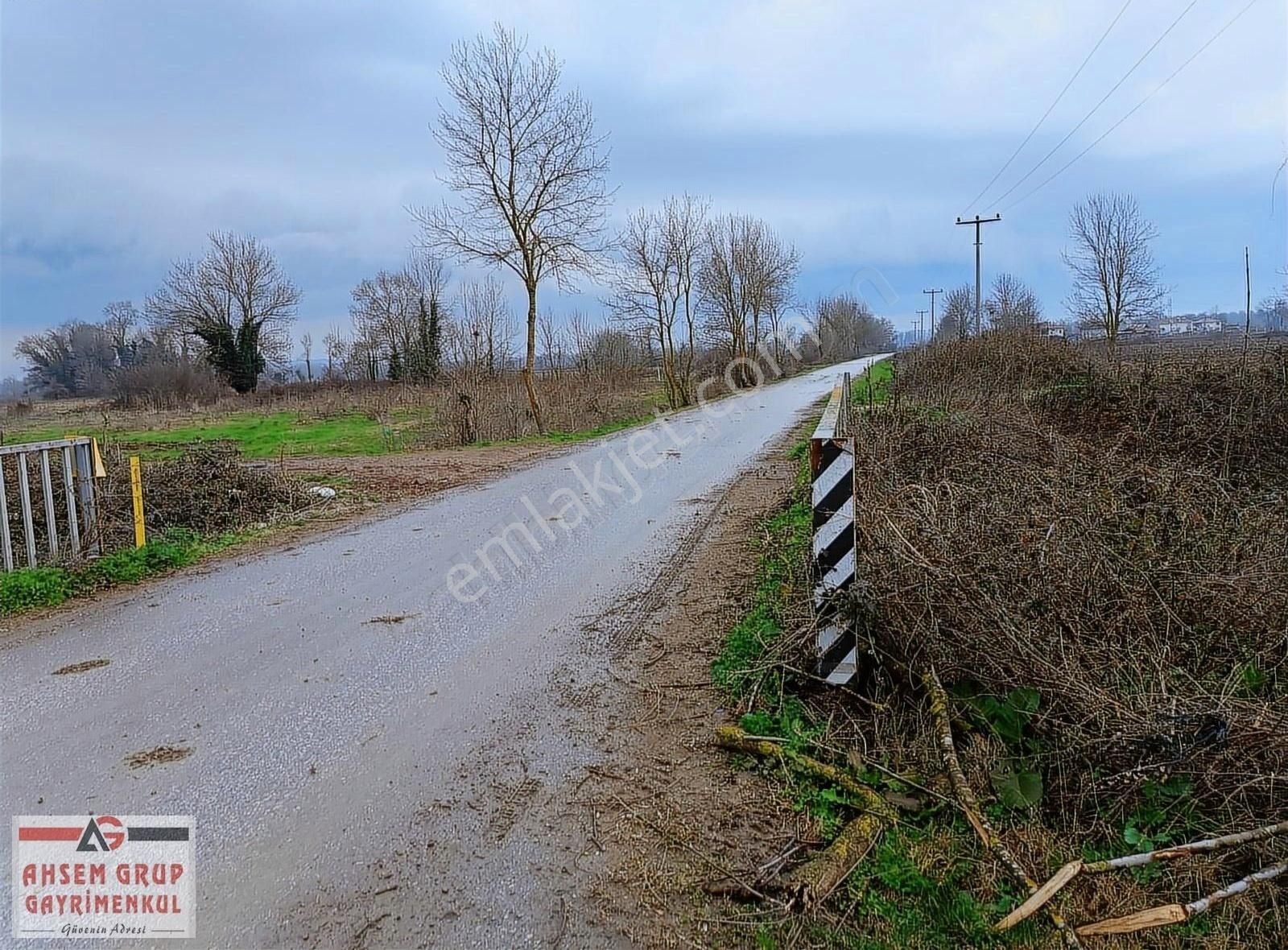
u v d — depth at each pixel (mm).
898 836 2881
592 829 3020
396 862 2855
